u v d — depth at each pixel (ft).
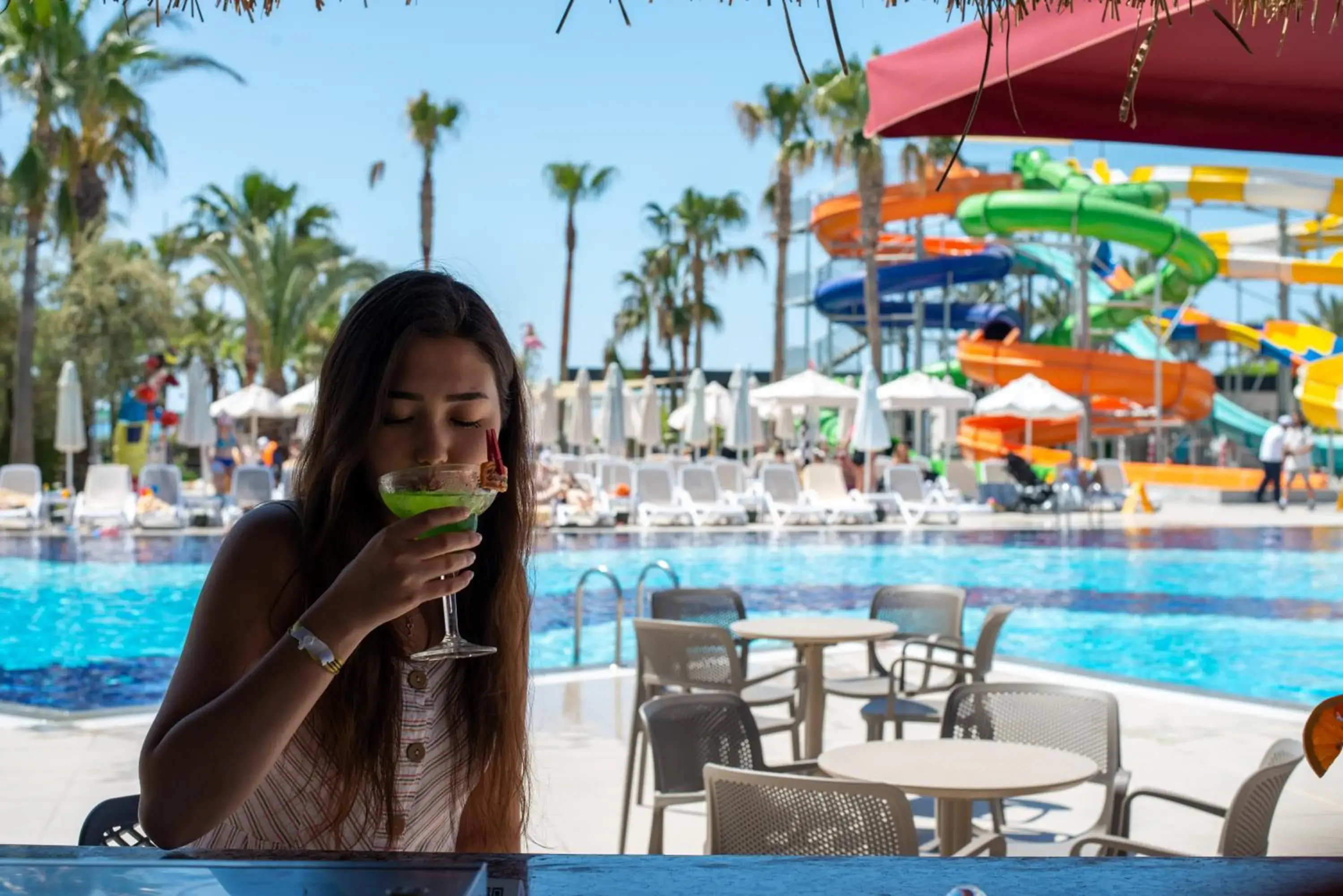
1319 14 11.99
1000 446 108.99
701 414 86.79
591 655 32.04
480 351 5.27
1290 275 118.93
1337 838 14.89
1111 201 98.22
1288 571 51.21
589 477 75.92
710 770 9.51
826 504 73.00
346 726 5.23
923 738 19.15
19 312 96.27
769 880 4.00
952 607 19.88
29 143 83.92
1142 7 6.95
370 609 4.43
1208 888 3.97
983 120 14.80
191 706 4.90
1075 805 17.34
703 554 56.29
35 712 22.34
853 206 116.57
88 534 63.62
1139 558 55.72
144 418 83.15
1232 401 159.74
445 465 4.77
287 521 5.22
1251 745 20.45
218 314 162.09
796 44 5.97
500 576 5.85
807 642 17.35
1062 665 27.58
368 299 5.29
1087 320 101.81
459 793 5.67
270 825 5.28
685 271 178.91
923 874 4.08
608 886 3.92
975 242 123.65
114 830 7.11
